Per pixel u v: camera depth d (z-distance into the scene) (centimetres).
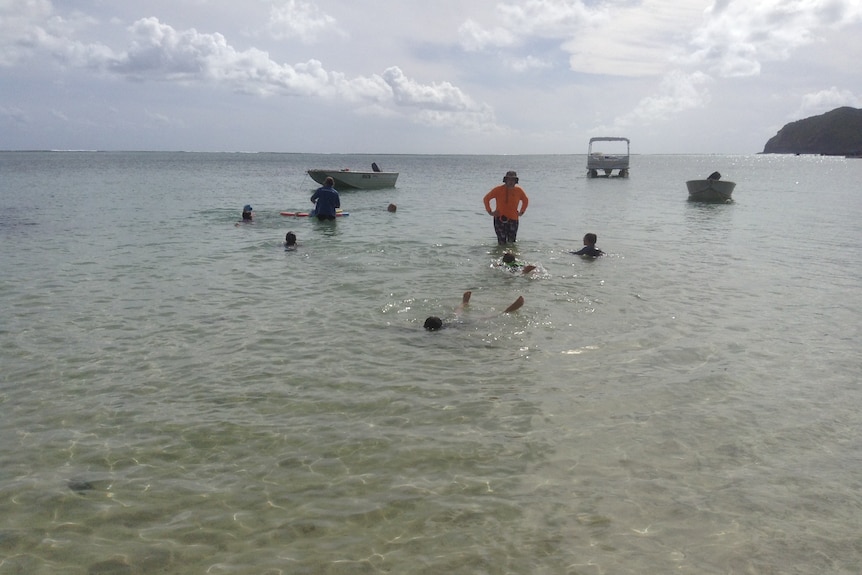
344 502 433
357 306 929
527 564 372
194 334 796
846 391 622
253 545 389
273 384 636
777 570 368
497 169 9731
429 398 603
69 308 917
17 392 617
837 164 12925
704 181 2908
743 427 544
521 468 477
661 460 489
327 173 3375
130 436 529
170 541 394
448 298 978
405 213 2314
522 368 681
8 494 444
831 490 450
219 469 477
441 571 366
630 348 746
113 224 1891
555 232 1817
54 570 367
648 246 1535
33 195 3164
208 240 1562
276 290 1029
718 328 827
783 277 1155
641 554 381
